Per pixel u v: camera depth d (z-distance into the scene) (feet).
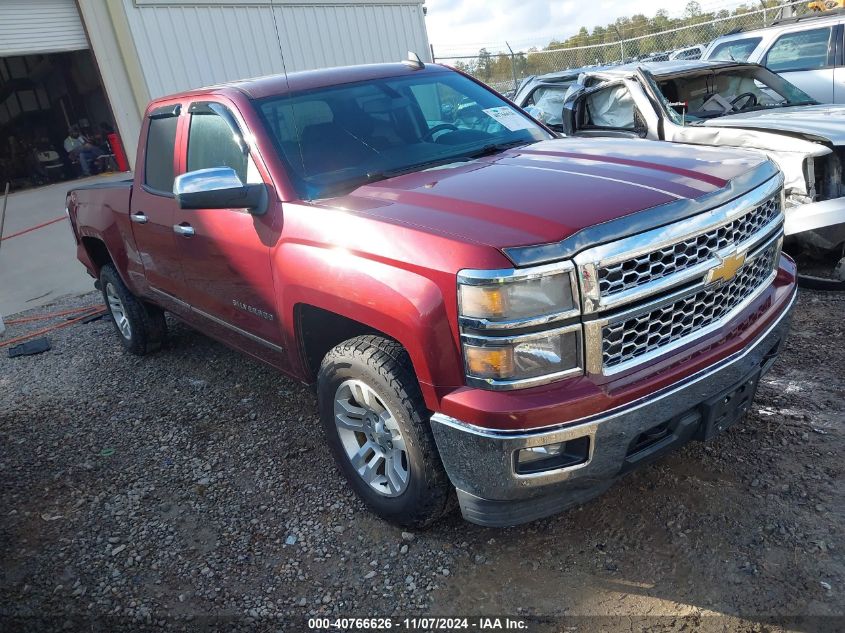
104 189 16.15
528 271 6.91
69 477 12.41
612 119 21.47
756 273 8.98
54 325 23.24
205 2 36.04
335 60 42.19
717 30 53.72
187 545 10.02
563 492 7.79
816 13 26.76
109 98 34.24
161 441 13.32
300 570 9.18
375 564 9.08
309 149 10.69
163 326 17.78
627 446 7.57
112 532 10.56
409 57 13.61
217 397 14.98
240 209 10.71
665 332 7.77
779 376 12.35
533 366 7.14
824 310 14.97
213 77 36.65
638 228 7.30
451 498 8.75
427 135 11.82
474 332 7.17
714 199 7.94
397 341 8.72
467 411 7.36
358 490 9.84
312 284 9.13
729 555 8.30
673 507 9.27
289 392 14.69
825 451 9.98
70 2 33.19
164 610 8.76
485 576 8.59
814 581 7.73
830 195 15.85
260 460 12.09
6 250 29.50
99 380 17.11
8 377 18.49
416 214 8.31
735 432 10.77
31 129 49.42
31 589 9.47
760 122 17.42
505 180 8.96
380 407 8.98
